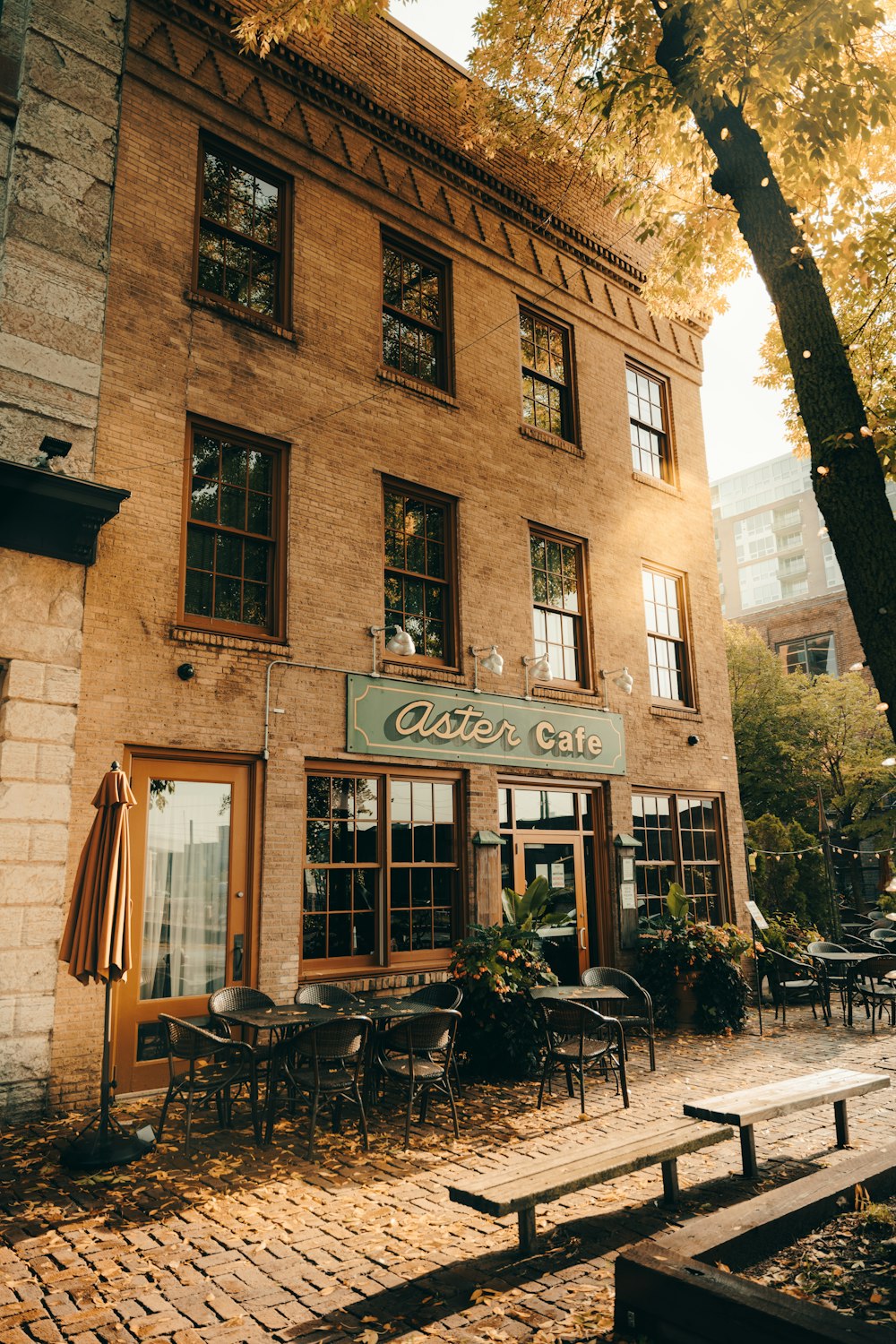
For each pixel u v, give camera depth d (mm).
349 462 9750
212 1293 4043
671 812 13367
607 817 12062
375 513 9898
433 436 10734
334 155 10289
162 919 7766
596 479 12984
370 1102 7227
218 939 8070
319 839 9016
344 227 10281
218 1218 4918
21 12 7965
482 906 10086
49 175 7734
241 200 9539
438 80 11320
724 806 14211
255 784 8461
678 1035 10547
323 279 9930
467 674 10570
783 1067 8766
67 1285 4105
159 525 8062
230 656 8391
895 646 4590
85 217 7910
